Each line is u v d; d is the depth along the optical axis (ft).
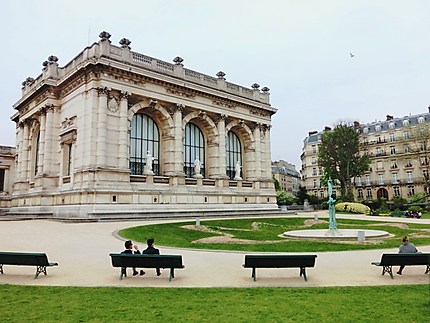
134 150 126.52
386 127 280.10
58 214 114.01
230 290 31.50
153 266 35.70
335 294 30.01
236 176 156.76
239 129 164.86
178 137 131.95
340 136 220.84
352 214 173.17
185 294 30.12
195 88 138.51
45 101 131.75
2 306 26.71
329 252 55.01
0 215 137.39
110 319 23.80
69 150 124.77
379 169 276.41
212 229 88.63
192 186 134.72
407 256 36.29
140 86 122.52
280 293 30.45
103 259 47.16
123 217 104.37
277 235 79.92
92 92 111.04
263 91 177.37
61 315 24.59
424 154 244.63
